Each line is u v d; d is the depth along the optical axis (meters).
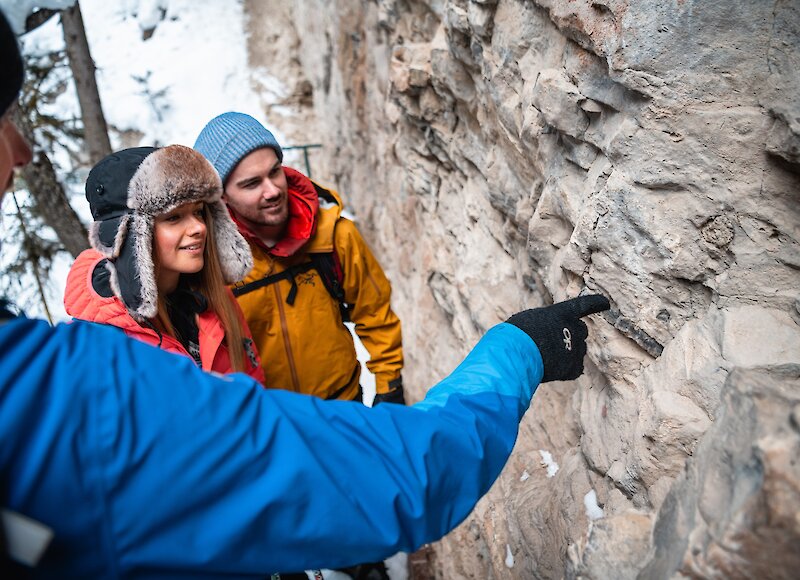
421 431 0.83
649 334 1.47
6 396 0.59
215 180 1.53
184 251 1.54
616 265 1.50
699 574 0.81
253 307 2.09
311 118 9.45
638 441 1.36
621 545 1.11
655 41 1.28
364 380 4.12
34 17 3.62
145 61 9.81
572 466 1.83
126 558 0.64
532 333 1.09
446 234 3.39
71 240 5.55
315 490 0.72
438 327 3.74
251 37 9.84
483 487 0.87
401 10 3.61
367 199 5.67
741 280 1.28
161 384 0.67
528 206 2.22
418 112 3.20
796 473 0.72
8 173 0.66
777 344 1.19
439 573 2.94
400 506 0.78
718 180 1.29
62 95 7.39
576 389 1.95
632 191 1.42
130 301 1.48
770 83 1.20
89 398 0.62
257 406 0.73
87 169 6.75
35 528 0.58
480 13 2.17
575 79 1.61
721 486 0.85
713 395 1.23
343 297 2.27
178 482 0.65
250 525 0.69
